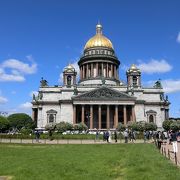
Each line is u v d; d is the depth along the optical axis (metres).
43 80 184.12
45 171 33.34
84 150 60.28
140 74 184.25
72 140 98.62
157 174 29.64
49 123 163.25
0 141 88.00
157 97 181.62
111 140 101.88
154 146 70.50
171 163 37.38
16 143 80.56
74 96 170.00
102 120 175.62
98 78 197.75
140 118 174.25
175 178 27.27
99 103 168.62
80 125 151.12
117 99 169.25
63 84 182.25
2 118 159.62
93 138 105.62
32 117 186.25
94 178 29.06
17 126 172.12
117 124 165.38
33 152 56.06
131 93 179.00
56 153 54.12
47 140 96.56
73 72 182.50
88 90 181.25
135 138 105.81
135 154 50.78
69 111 174.38
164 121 168.12
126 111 173.88
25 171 33.38
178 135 97.88
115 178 29.36
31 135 104.25
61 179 28.84
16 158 46.19
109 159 44.41
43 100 179.25
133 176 29.38
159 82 184.62
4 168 36.22
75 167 36.12
